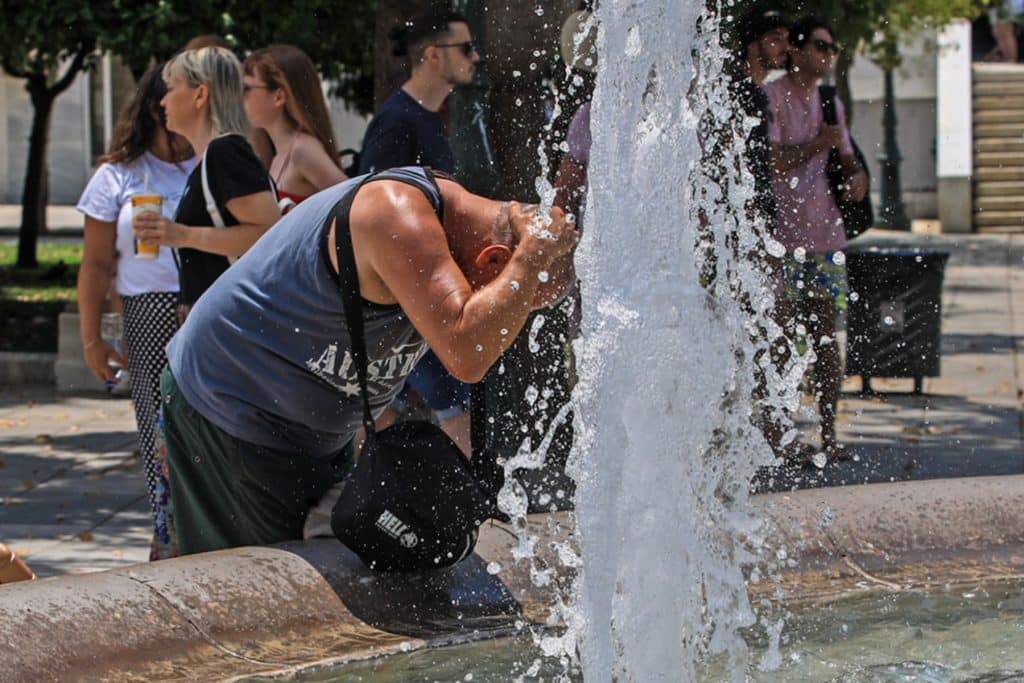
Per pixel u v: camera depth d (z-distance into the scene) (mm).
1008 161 25203
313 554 3973
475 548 4227
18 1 11625
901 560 4480
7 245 23969
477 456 5164
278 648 3658
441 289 3654
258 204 5223
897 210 23844
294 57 6047
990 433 8945
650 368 3686
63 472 8508
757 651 3879
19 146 34656
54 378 12234
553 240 3670
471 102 5465
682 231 3742
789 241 7133
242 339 4125
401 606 3926
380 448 3928
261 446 4246
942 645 3912
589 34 4945
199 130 5387
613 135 3754
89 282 5906
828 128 7188
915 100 26719
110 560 6363
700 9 3779
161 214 5152
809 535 4465
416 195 3791
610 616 3662
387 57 8312
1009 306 15555
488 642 3836
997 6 28062
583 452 3744
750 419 4023
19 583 3506
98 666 3350
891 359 10516
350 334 3861
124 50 11539
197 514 4441
